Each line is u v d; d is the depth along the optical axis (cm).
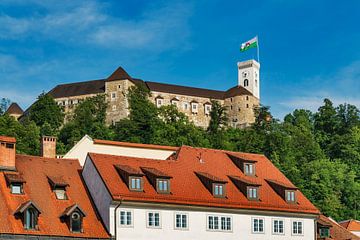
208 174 8256
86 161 7800
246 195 8250
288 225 8419
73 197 7438
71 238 6912
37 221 6831
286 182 8950
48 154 8694
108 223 7194
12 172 7319
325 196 16050
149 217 7431
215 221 7869
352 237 9762
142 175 7569
